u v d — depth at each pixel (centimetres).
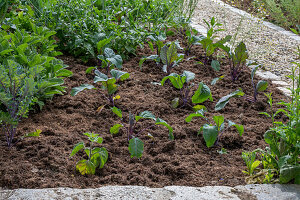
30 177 256
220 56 537
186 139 331
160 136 329
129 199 235
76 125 339
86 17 501
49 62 399
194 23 792
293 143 273
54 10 512
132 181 262
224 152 312
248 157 282
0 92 284
